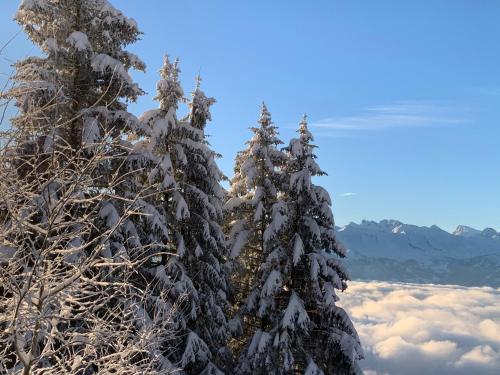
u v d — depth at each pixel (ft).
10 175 13.23
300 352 55.62
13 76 13.64
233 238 64.95
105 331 15.80
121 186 37.29
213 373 51.06
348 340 55.11
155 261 50.34
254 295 58.44
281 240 58.08
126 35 41.04
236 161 76.54
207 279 56.85
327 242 59.21
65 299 13.87
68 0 36.58
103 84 38.40
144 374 17.24
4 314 13.67
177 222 51.42
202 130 59.82
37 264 12.11
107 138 13.41
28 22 37.24
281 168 65.51
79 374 19.40
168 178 49.06
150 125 52.80
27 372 12.75
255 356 53.01
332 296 55.77
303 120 60.95
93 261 13.39
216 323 58.44
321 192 58.29
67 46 36.73
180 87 54.75
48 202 12.26
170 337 20.43
